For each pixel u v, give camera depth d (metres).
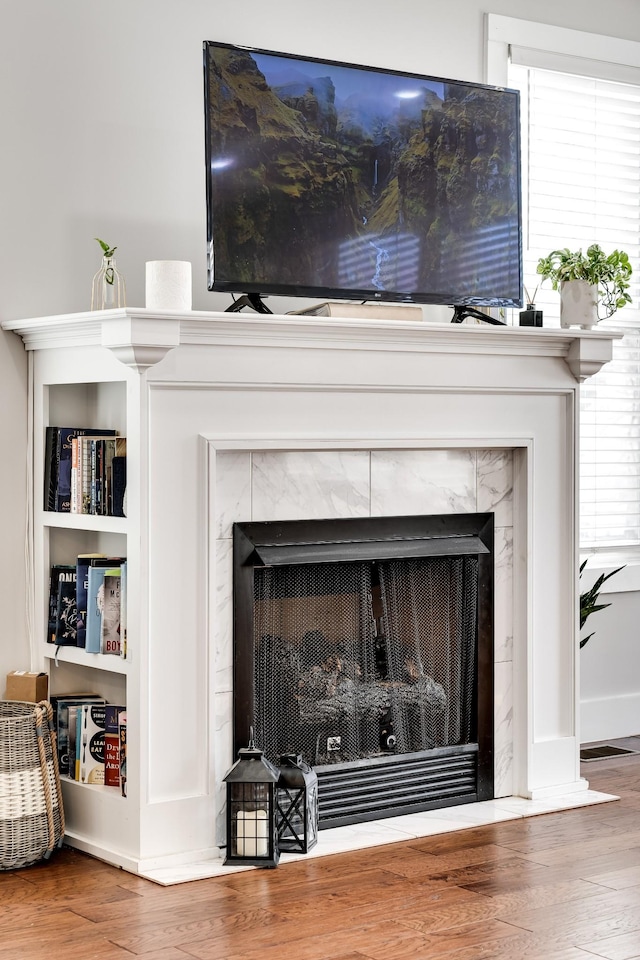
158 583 3.31
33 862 3.31
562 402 4.11
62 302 3.67
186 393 3.34
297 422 3.54
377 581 3.76
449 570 3.91
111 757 3.46
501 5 4.60
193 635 3.37
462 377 3.84
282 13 4.07
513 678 4.03
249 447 3.44
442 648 3.89
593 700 4.94
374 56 4.27
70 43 3.66
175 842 3.33
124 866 3.29
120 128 3.75
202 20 3.90
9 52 3.55
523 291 4.16
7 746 3.29
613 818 3.81
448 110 3.96
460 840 3.56
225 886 3.15
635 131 5.07
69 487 3.58
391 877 3.22
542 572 4.06
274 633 3.59
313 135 3.68
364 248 3.78
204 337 3.32
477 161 4.03
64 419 3.71
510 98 4.11
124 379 3.29
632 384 5.07
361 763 3.70
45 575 3.65
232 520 3.48
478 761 3.95
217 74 3.51
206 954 2.70
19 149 3.58
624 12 4.98
